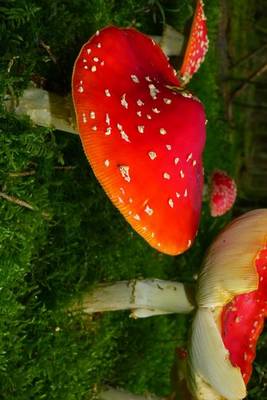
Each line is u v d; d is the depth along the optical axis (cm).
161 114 47
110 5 56
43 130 49
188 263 70
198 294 50
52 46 51
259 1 78
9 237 49
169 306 53
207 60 73
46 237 53
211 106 74
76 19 52
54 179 53
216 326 49
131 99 47
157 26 63
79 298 54
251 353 52
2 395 51
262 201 80
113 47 48
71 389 55
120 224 59
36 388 53
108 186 45
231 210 78
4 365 50
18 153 48
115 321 60
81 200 55
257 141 80
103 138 45
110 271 58
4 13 48
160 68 51
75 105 46
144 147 46
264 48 78
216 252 49
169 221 47
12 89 47
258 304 51
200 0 58
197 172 50
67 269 54
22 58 48
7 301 50
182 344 67
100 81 46
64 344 54
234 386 48
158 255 66
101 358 58
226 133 78
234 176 79
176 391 58
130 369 62
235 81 78
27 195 50
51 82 52
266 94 79
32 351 53
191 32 58
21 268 50
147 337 63
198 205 50
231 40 77
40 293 53
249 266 48
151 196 46
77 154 54
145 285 53
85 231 56
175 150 47
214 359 49
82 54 46
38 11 50
